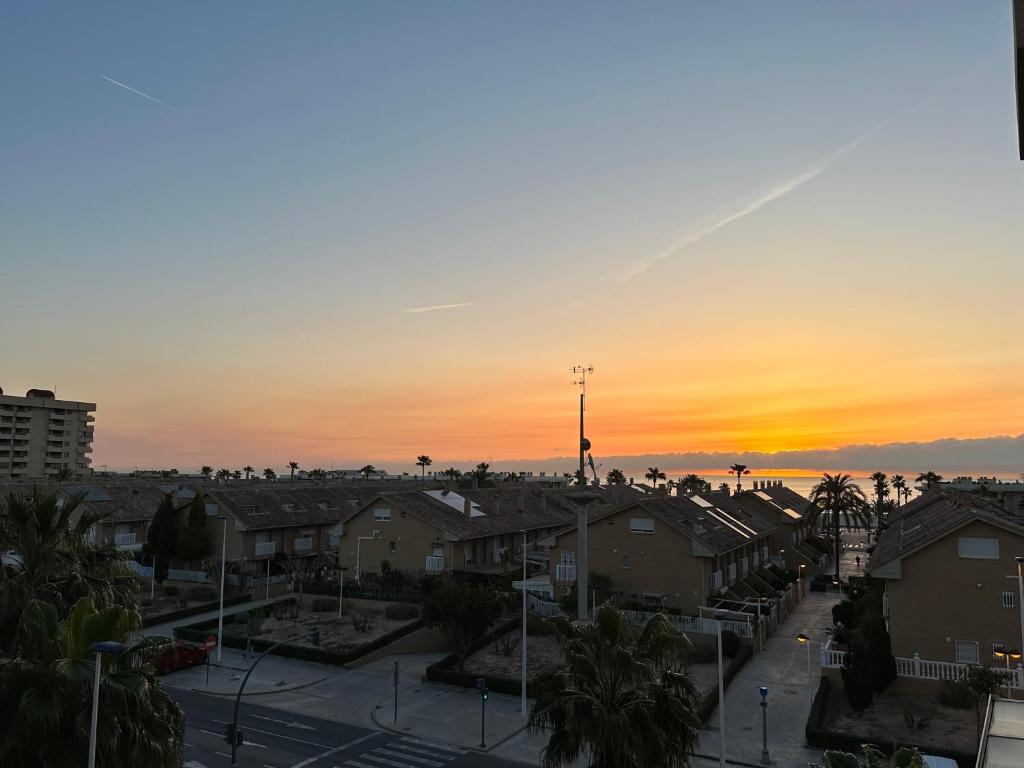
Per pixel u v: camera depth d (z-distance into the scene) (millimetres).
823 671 38500
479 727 34844
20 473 159625
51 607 18906
